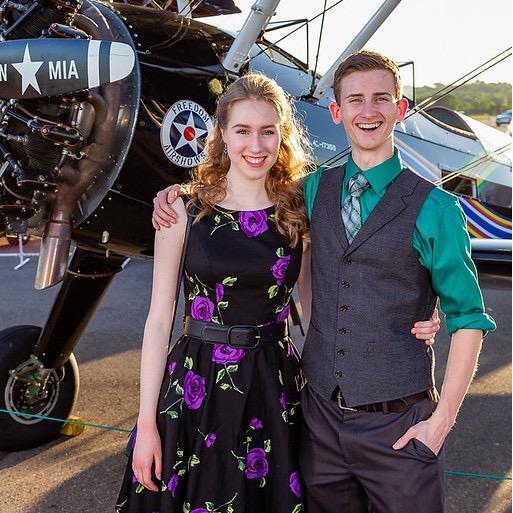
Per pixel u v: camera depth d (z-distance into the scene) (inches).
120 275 291.0
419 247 60.2
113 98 88.1
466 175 188.1
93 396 147.6
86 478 109.9
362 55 62.4
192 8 126.3
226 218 64.3
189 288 65.4
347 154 120.8
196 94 96.0
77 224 93.1
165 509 60.9
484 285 134.8
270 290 64.3
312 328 66.7
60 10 80.9
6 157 86.2
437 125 184.5
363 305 61.5
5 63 76.6
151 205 94.6
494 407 155.1
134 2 128.0
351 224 63.0
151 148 91.0
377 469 61.9
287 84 125.0
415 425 60.5
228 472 62.6
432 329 62.5
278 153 67.0
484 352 201.9
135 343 190.7
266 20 96.1
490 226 197.3
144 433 61.4
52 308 110.9
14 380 114.2
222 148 66.7
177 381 63.2
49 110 84.4
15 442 116.0
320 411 64.9
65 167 88.5
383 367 61.3
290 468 64.2
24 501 102.0
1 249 353.4
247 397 63.1
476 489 113.1
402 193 61.1
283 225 65.2
